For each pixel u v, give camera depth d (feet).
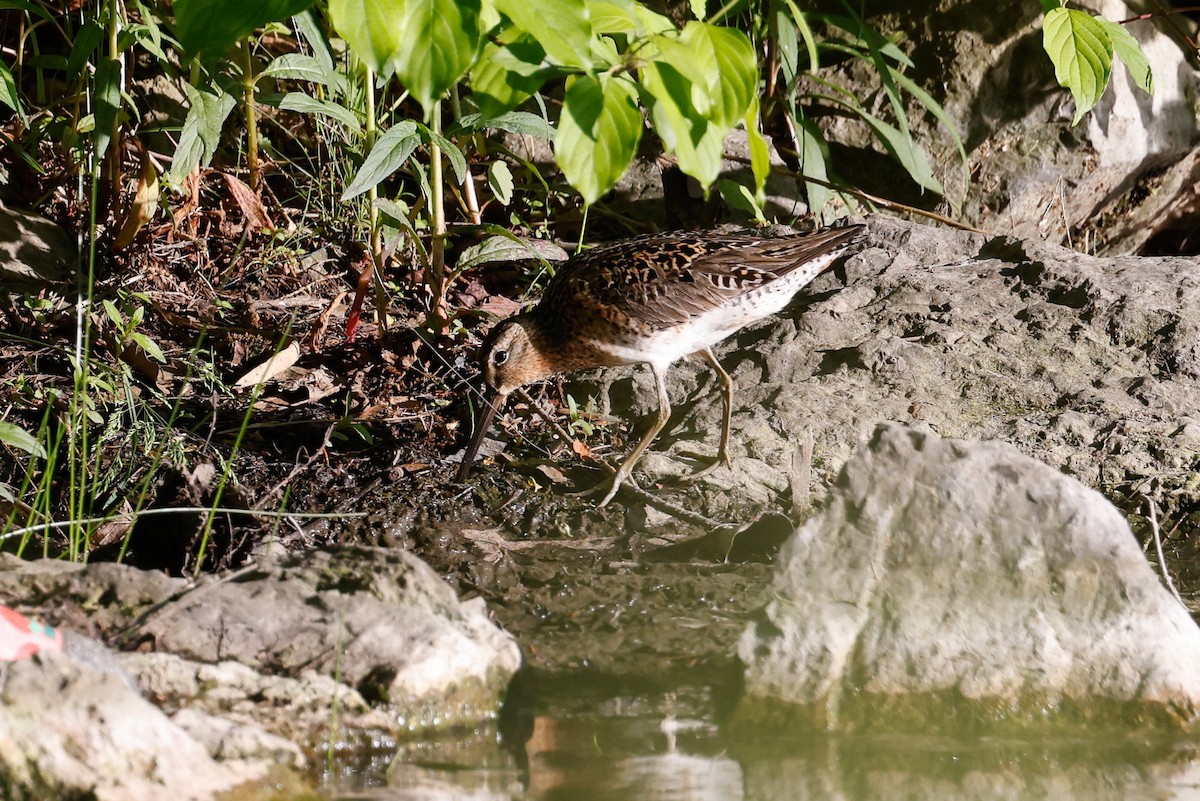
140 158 40.27
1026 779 20.89
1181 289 39.73
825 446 35.22
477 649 22.76
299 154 46.29
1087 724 22.43
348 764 20.79
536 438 36.99
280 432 35.88
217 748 19.72
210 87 38.65
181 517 30.01
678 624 26.84
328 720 21.13
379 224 39.01
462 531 32.14
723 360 39.50
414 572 23.49
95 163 35.86
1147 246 51.49
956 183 47.37
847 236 37.50
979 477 23.52
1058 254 42.29
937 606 22.94
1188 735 22.34
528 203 46.60
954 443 23.85
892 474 23.66
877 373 37.52
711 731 22.33
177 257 41.88
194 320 39.45
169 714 20.13
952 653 22.65
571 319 36.09
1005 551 23.11
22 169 42.14
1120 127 47.11
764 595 23.39
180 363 37.83
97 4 39.47
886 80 44.34
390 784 20.15
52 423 34.22
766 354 38.86
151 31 37.14
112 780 18.40
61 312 38.29
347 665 21.91
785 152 48.52
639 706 23.27
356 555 23.75
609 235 47.83
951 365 37.60
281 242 42.73
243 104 42.65
